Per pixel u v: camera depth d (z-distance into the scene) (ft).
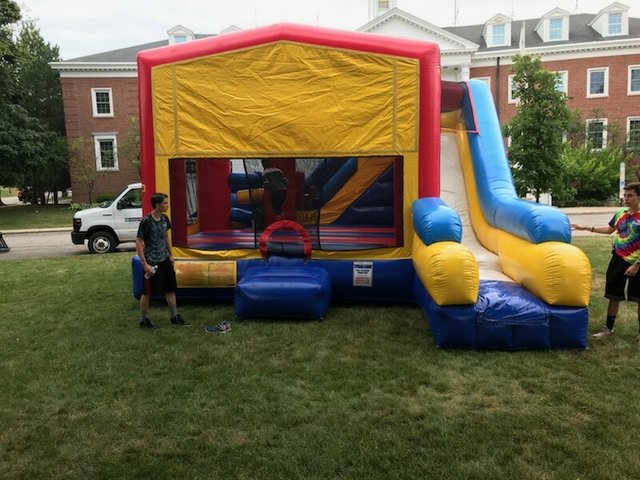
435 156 23.31
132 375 16.62
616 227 18.74
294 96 23.62
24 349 19.35
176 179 25.32
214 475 11.18
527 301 18.06
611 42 111.24
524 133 43.37
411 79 23.06
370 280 23.58
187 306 24.76
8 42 88.58
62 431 13.19
